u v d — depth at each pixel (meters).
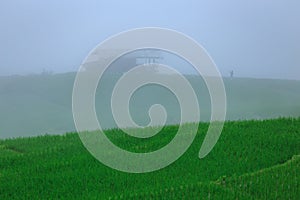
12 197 12.78
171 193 12.16
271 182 13.20
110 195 12.37
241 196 12.13
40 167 15.55
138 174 14.41
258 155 15.98
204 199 11.72
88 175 14.36
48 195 12.76
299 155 15.98
